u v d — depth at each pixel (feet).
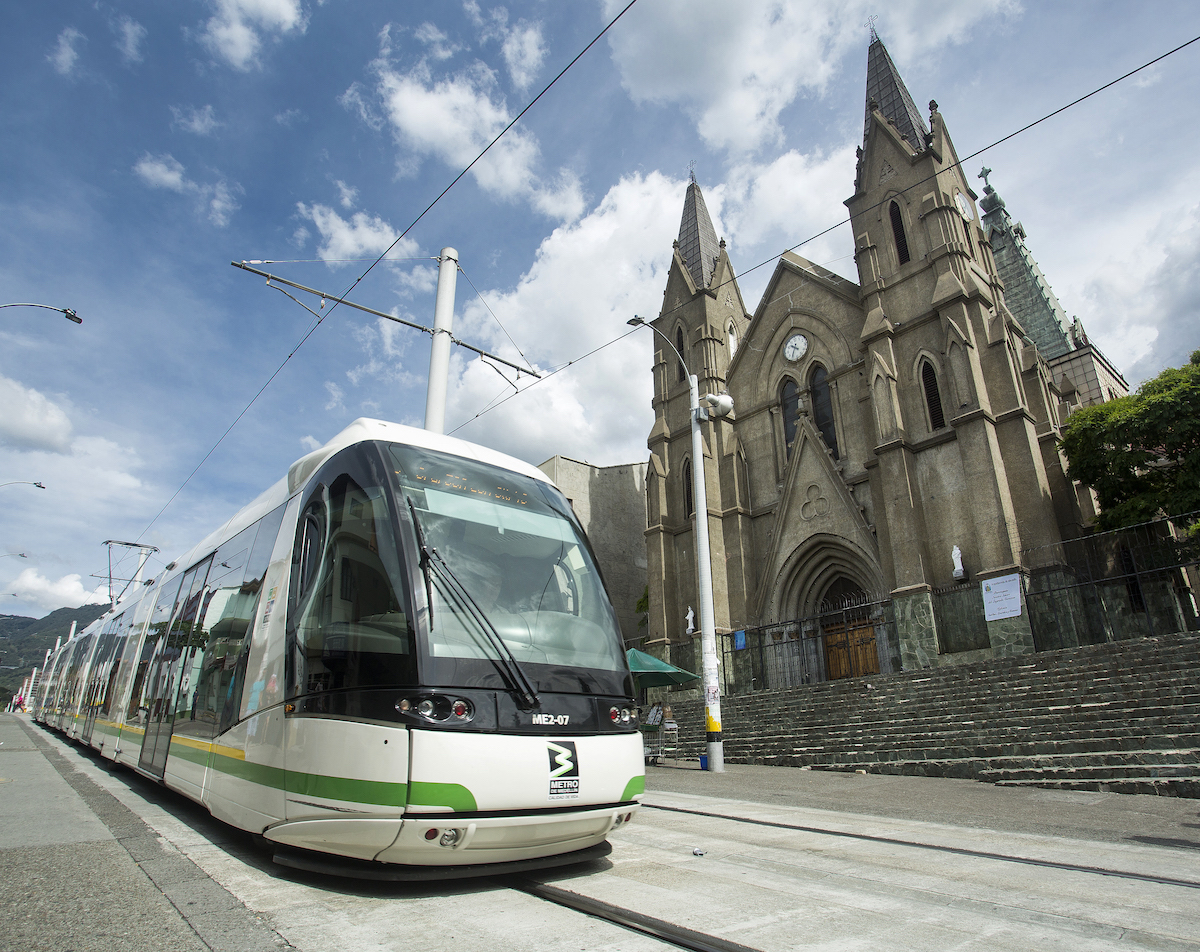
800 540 100.32
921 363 90.94
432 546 17.80
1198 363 86.07
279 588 20.56
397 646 16.07
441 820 14.78
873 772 45.98
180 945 11.84
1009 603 74.59
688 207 142.31
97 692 50.21
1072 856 19.85
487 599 17.90
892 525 86.02
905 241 98.22
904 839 22.48
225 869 17.37
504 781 15.47
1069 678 52.13
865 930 13.21
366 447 19.90
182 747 25.95
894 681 66.90
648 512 118.73
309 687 17.19
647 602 126.62
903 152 100.07
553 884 16.44
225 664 23.13
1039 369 96.58
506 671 16.71
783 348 113.09
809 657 96.94
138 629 41.01
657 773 49.42
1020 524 79.46
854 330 102.89
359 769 15.31
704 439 114.52
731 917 13.92
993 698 51.93
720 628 104.68
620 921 13.88
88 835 21.68
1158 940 12.72
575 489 137.59
